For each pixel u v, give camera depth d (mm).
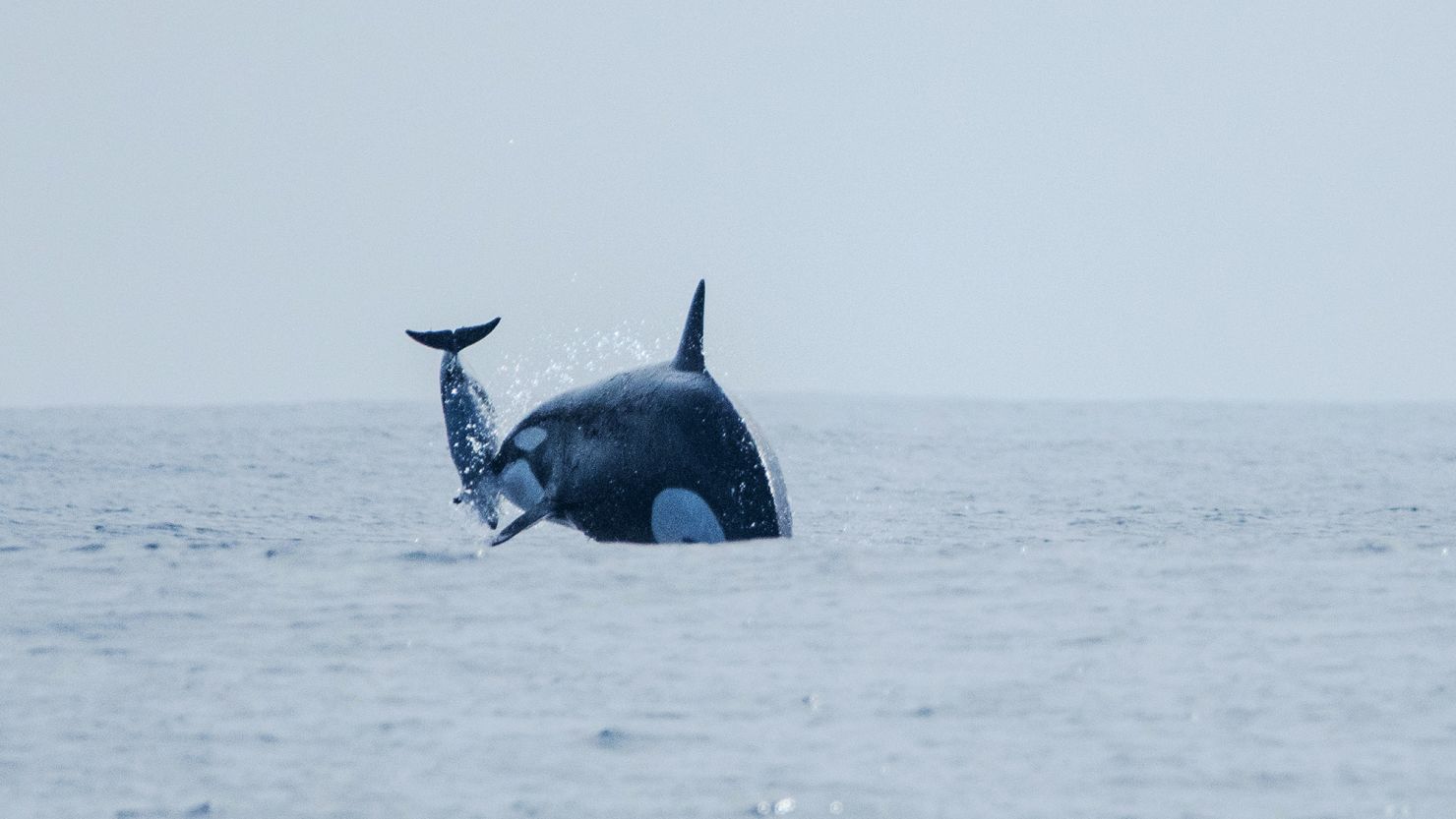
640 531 65312
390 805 30250
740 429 64000
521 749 33906
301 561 59531
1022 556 61906
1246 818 29125
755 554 61094
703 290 66562
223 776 32062
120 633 46156
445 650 43875
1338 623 46812
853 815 29609
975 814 29562
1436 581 54844
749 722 36062
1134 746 33719
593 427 66438
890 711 36875
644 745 34188
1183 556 62156
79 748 34000
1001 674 40438
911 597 52188
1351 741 33844
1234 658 42125
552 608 50281
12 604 50688
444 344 71938
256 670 41438
